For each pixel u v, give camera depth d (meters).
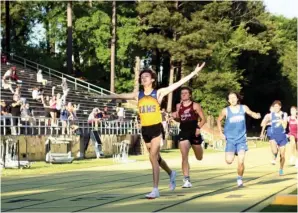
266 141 52.75
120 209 9.25
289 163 21.73
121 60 58.19
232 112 12.37
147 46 55.00
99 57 57.03
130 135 33.62
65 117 28.61
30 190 13.03
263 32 64.25
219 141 41.31
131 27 56.41
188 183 12.39
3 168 20.33
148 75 10.49
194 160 25.38
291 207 8.87
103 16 57.00
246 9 63.34
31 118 25.55
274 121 16.56
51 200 10.92
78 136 27.88
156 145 10.45
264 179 14.48
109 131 31.86
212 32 53.69
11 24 62.12
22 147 23.69
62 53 60.12
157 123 10.43
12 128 23.62
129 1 57.81
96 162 24.86
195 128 12.25
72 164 23.20
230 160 12.39
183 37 52.84
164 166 11.69
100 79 59.62
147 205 9.59
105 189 12.78
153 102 10.41
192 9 56.84
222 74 57.12
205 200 10.03
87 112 37.31
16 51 58.38
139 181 14.70
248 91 73.06
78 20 56.97
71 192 12.34
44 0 57.53
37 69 46.38
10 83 33.00
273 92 73.12
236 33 59.53
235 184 13.14
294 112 20.95
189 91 12.15
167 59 61.59
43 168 20.62
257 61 68.12
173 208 9.11
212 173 16.88
